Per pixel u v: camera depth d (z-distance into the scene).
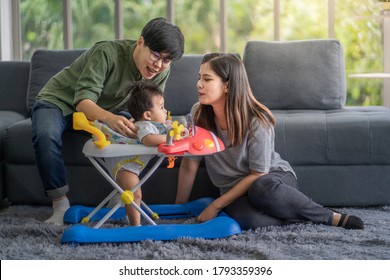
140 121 2.83
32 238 2.79
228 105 2.96
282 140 3.43
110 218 3.13
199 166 3.44
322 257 2.51
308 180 3.43
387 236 2.81
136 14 5.39
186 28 5.39
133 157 2.85
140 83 2.95
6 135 3.52
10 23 5.32
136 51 3.23
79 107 3.07
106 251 2.61
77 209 3.11
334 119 3.49
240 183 2.96
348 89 5.35
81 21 5.38
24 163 3.53
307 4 5.32
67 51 4.26
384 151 3.40
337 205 3.47
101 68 3.20
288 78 4.14
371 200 3.44
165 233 2.74
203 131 2.81
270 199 2.88
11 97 4.34
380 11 4.69
